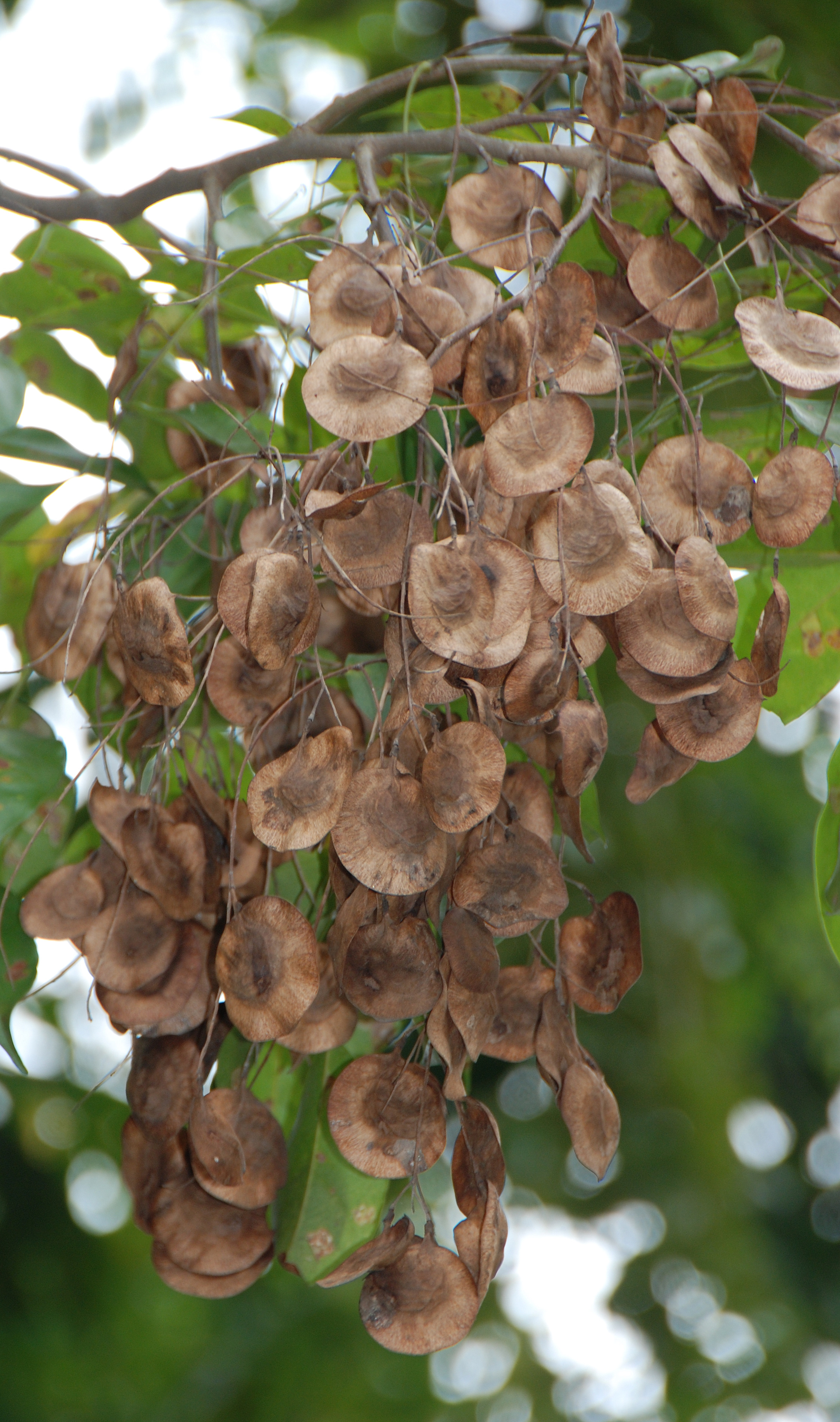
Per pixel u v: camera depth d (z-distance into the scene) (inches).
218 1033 76.5
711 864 146.8
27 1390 141.6
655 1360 162.4
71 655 79.9
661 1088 150.4
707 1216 155.3
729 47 101.7
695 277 75.4
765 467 74.8
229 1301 159.6
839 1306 165.6
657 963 147.0
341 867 73.7
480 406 73.7
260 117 85.2
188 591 82.0
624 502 73.1
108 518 83.9
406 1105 74.5
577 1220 157.6
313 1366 156.6
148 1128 76.0
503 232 76.6
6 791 77.9
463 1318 73.8
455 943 73.4
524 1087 159.8
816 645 81.0
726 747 74.5
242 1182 75.7
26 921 76.4
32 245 83.3
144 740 79.2
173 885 76.2
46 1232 146.6
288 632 72.6
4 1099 139.2
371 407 72.7
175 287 82.9
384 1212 77.2
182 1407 150.5
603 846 80.7
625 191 77.5
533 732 74.9
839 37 97.1
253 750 75.4
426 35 130.6
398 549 73.3
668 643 73.5
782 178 90.4
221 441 80.5
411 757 73.4
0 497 81.0
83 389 85.1
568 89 88.0
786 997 165.5
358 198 76.5
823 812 79.4
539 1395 164.1
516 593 72.6
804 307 77.8
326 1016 76.0
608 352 74.0
